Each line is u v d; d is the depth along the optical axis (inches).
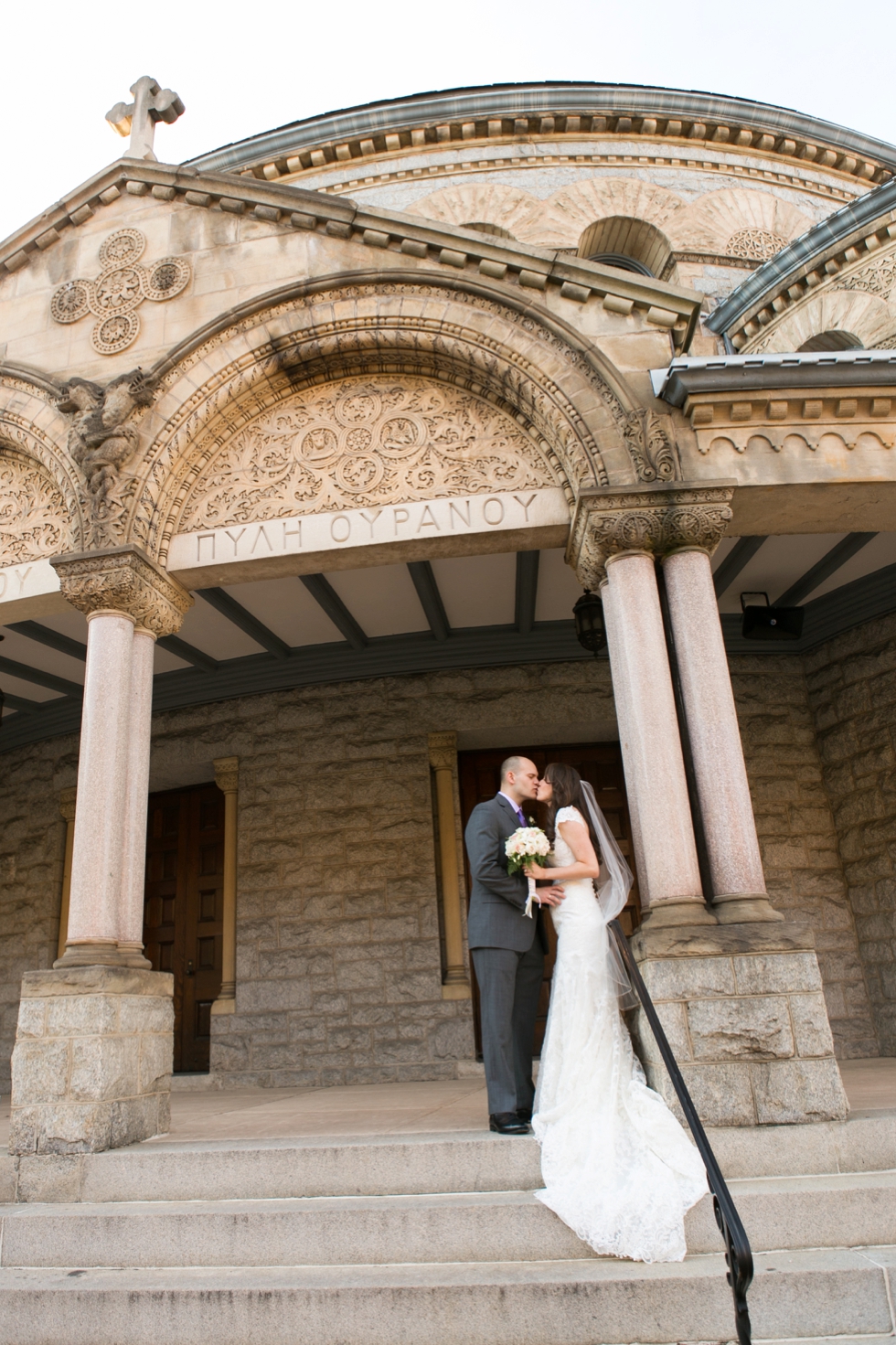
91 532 251.9
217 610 352.8
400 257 272.1
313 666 409.4
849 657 383.2
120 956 219.6
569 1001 174.7
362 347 265.9
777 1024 184.9
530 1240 153.3
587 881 189.2
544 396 250.2
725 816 211.2
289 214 279.4
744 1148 172.6
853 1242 152.6
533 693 400.2
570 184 481.4
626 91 479.8
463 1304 139.3
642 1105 166.7
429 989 372.8
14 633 349.1
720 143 495.8
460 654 402.0
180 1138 206.4
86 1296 148.8
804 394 241.8
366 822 396.2
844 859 376.8
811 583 355.3
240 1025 382.6
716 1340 135.4
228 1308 143.7
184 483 265.9
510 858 185.9
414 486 258.5
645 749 216.2
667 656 230.7
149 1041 215.8
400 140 488.7
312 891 392.8
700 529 232.2
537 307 257.6
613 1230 147.7
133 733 243.4
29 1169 188.2
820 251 372.5
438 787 400.8
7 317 292.7
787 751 390.3
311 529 257.6
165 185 289.6
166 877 436.1
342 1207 161.0
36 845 441.4
